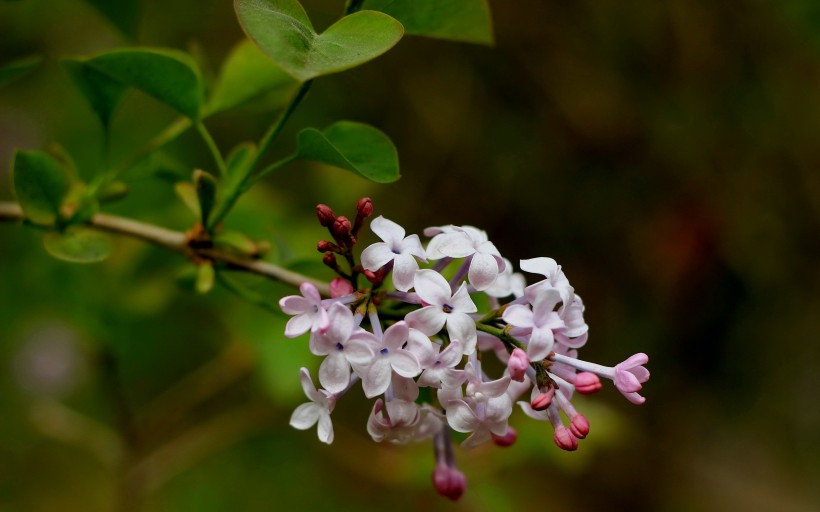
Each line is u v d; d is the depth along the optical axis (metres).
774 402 0.87
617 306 0.81
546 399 0.36
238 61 0.41
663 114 0.74
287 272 0.40
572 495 0.85
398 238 0.37
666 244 0.78
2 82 0.41
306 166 0.65
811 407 0.88
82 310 0.46
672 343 0.82
